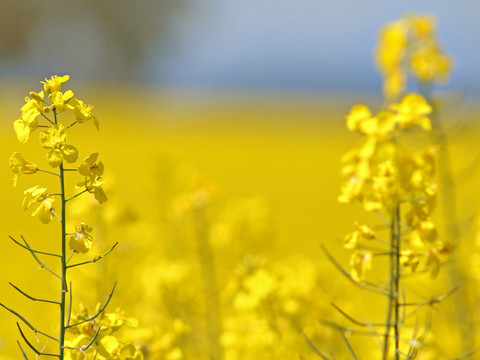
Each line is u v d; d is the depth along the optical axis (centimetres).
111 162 2153
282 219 1534
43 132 282
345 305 580
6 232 1268
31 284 873
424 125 356
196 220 733
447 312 557
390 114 358
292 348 511
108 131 3181
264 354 510
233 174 2266
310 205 1742
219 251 733
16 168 285
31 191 287
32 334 694
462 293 558
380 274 893
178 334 456
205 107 4756
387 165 349
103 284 546
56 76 293
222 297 606
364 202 355
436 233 346
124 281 696
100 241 550
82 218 561
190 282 650
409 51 589
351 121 366
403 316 354
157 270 620
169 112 4372
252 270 553
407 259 348
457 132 554
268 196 1902
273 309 517
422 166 352
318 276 582
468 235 576
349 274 355
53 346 624
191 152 2619
